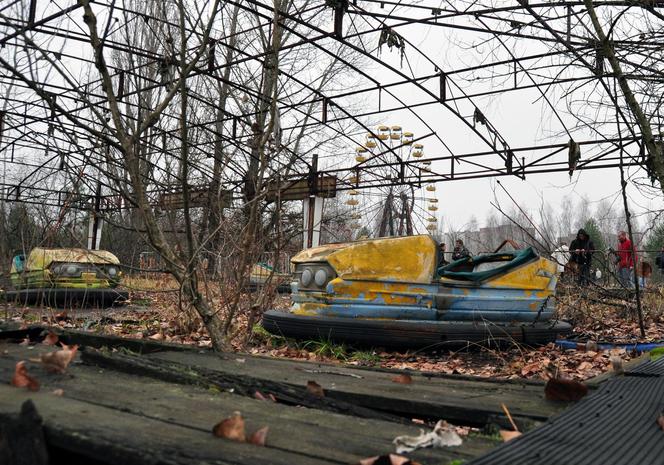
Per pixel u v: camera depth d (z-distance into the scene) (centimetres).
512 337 618
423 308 610
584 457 164
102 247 1407
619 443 180
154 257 1041
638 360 450
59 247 973
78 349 326
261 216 656
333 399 236
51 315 731
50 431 146
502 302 648
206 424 173
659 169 395
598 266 1156
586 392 247
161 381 242
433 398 249
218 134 1028
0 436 148
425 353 595
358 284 597
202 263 606
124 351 325
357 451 158
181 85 365
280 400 234
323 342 592
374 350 591
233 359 346
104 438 141
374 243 607
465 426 236
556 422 205
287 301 908
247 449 150
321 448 158
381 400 249
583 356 568
